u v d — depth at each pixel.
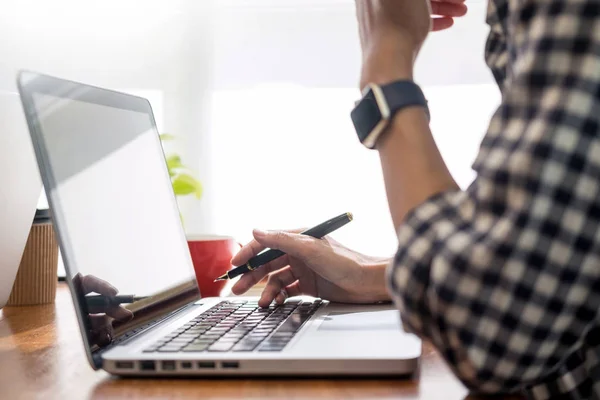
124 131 0.94
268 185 1.93
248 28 1.89
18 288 1.14
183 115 1.88
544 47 0.49
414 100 0.58
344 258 0.96
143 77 1.87
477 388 0.53
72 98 0.79
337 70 1.89
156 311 0.85
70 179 0.73
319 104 1.90
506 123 0.51
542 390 0.56
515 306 0.49
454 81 1.87
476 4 1.84
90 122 0.82
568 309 0.49
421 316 0.52
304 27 1.88
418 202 0.55
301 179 1.92
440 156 0.58
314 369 0.62
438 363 0.69
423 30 0.65
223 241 1.18
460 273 0.49
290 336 0.71
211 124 1.89
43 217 1.15
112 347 0.69
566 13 0.48
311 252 0.95
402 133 0.57
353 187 1.92
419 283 0.51
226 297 1.08
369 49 0.63
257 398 0.57
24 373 0.69
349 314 0.87
